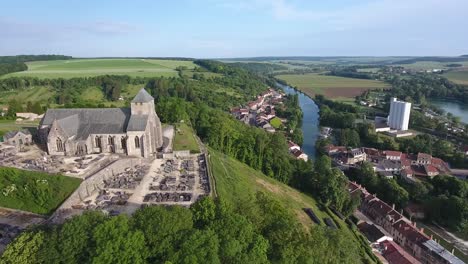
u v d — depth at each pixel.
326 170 158.25
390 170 189.62
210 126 182.88
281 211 86.31
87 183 101.88
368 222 139.75
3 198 94.25
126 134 132.00
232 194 112.31
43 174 101.25
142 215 66.94
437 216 140.50
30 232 64.88
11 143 137.00
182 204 95.75
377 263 107.44
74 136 132.38
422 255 118.38
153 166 127.44
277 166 165.75
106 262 56.38
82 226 62.62
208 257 58.66
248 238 67.38
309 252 69.88
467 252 122.12
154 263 60.19
